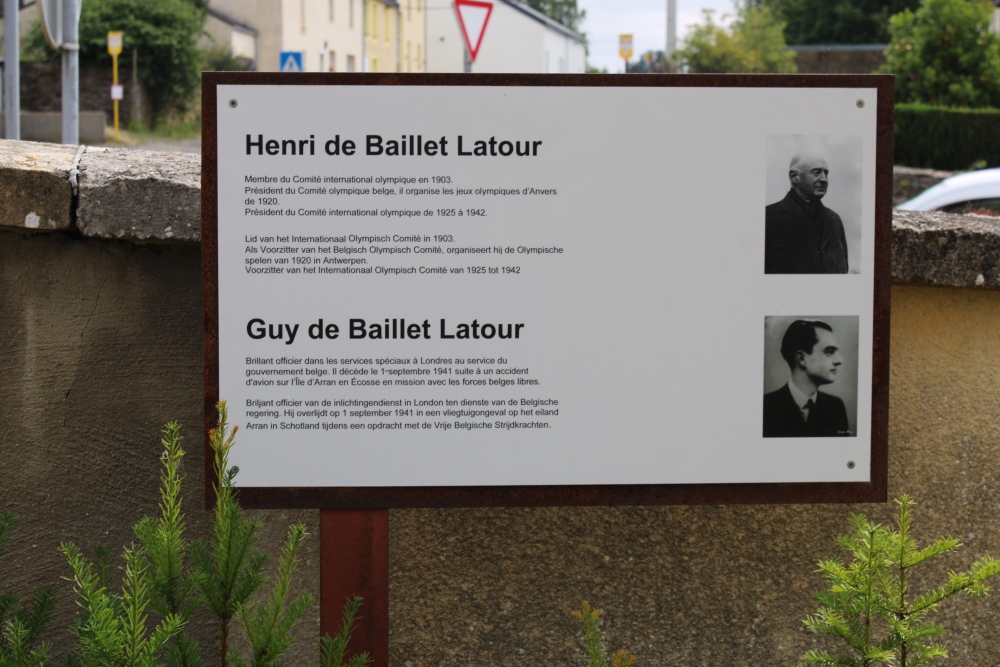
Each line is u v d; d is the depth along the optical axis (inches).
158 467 117.5
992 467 125.6
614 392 99.4
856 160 99.0
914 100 935.7
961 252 115.9
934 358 122.8
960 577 94.3
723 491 100.7
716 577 120.3
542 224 98.0
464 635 118.8
